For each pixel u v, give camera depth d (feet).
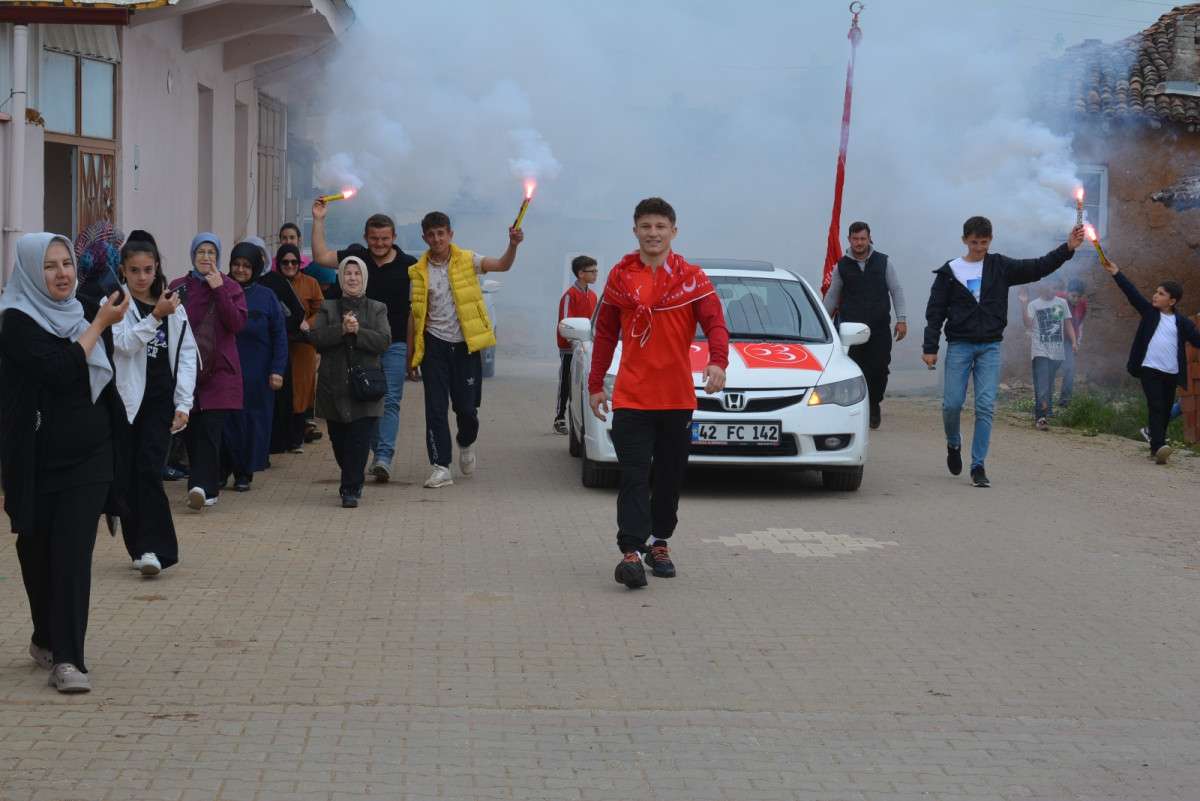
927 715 18.08
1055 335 51.11
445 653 20.21
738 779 15.69
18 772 15.17
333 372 31.12
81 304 19.48
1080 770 16.28
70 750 15.89
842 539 29.12
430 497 33.40
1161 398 42.29
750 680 19.31
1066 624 22.81
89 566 18.11
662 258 24.11
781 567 26.35
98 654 19.75
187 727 16.78
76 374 17.53
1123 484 38.14
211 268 29.99
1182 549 29.14
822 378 33.68
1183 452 45.52
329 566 25.63
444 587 24.18
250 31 48.11
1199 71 71.00
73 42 37.35
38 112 35.19
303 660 19.69
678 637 21.36
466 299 34.55
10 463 17.62
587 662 19.95
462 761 15.96
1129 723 17.99
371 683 18.71
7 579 24.08
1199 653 21.29
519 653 20.30
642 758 16.25
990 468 40.37
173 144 47.21
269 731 16.72
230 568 25.30
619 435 24.21
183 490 33.60
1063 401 57.47
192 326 29.99
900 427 50.88
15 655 19.69
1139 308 42.39
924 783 15.74
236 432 33.09
